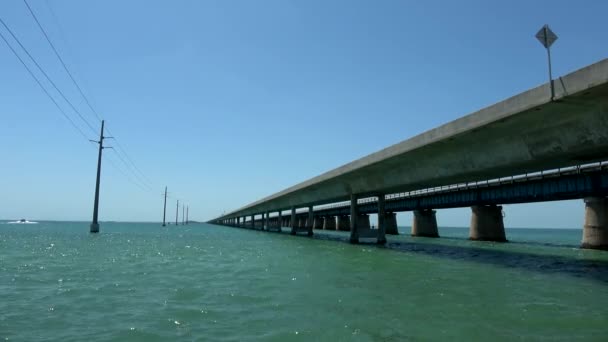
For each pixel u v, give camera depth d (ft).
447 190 192.24
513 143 73.15
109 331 31.01
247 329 31.48
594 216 131.75
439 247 140.87
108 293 47.09
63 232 288.10
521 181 146.72
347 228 372.99
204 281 56.34
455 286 52.85
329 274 64.03
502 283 56.13
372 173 132.57
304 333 30.30
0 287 51.47
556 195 133.59
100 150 221.05
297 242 173.17
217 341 28.43
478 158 82.99
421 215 244.42
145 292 47.65
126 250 120.88
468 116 72.59
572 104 56.65
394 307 39.27
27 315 36.17
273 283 54.34
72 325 32.78
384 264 80.64
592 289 51.75
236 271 68.03
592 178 120.16
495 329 31.63
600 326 32.89
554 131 64.64
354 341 28.32
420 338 29.04
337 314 36.32
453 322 33.65
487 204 176.86
